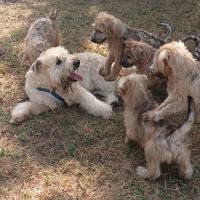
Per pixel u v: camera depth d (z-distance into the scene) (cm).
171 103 165
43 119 203
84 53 223
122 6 302
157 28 273
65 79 202
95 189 168
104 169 176
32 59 227
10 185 170
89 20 285
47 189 168
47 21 239
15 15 295
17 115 200
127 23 279
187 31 270
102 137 193
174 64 168
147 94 175
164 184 169
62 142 191
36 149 188
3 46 259
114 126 199
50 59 200
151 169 166
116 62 220
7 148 188
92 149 186
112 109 209
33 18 291
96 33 226
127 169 176
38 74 204
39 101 206
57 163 180
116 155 183
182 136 159
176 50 171
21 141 192
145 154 168
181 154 160
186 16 286
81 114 207
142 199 163
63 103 210
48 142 191
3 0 316
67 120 202
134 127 176
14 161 181
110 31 221
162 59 170
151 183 169
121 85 177
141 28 274
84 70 218
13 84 226
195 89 171
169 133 158
